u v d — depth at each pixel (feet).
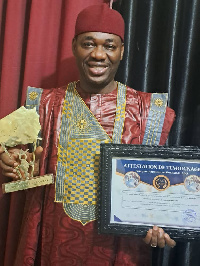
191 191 2.41
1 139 2.56
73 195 2.58
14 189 2.56
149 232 2.38
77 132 2.64
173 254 3.40
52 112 2.75
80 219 2.56
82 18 2.61
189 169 2.41
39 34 3.39
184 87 3.32
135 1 3.31
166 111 2.71
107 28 2.55
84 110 2.69
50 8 3.46
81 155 2.61
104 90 2.73
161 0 3.38
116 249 2.64
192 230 2.39
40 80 3.45
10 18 3.42
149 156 2.43
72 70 3.34
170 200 2.42
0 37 3.58
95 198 2.56
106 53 2.57
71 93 2.78
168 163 2.42
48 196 2.67
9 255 3.34
